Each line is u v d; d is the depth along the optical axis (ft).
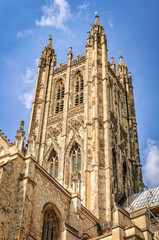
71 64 346.74
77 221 181.68
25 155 168.66
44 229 165.27
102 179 246.68
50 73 352.90
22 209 148.25
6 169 153.79
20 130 175.52
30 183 158.40
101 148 265.75
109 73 345.72
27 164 162.91
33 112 322.14
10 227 143.74
